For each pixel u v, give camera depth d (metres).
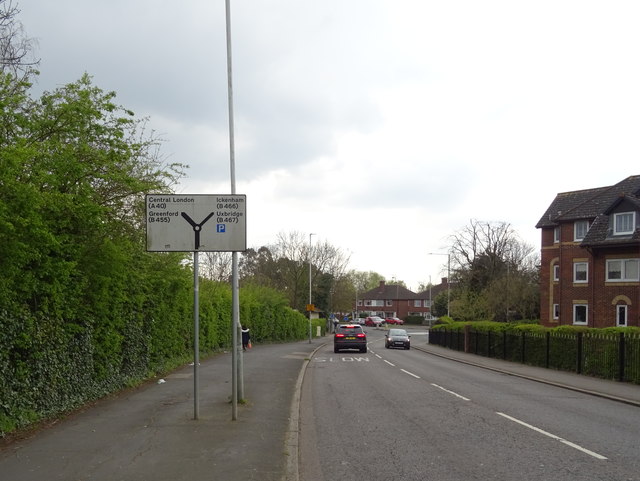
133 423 9.78
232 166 12.90
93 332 12.11
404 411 12.32
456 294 67.62
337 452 8.52
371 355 34.41
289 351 34.72
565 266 40.56
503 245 66.12
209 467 7.16
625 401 14.05
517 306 56.62
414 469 7.50
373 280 164.75
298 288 74.31
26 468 6.94
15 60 11.87
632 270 34.25
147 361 16.42
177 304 20.00
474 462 7.84
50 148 9.94
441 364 27.58
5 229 7.42
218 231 10.02
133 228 13.41
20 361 9.05
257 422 10.16
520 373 21.78
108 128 11.00
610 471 7.35
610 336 19.48
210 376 17.31
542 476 7.12
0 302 8.30
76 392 11.29
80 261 11.20
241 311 37.53
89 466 7.07
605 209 36.19
